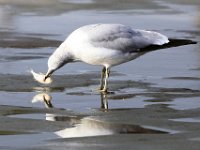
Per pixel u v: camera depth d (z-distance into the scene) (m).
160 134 12.11
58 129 12.46
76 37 15.39
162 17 28.45
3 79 16.75
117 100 14.88
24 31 24.48
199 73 17.91
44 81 16.05
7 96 15.16
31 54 20.28
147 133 12.18
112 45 15.30
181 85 16.42
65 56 15.59
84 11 29.78
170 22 27.23
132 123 12.91
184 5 31.88
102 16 28.39
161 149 11.19
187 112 13.77
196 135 12.05
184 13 29.61
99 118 13.30
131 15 28.86
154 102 14.66
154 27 25.98
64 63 15.76
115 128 12.52
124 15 28.81
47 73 15.96
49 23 26.44
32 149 11.19
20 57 19.75
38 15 28.44
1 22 26.44
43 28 25.27
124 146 11.35
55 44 22.11
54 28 25.31
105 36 15.31
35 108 14.09
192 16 28.75
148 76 17.50
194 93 15.55
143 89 15.97
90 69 18.27
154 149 11.19
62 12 29.39
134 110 13.95
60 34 24.05
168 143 11.54
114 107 14.23
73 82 16.67
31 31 24.52
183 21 27.53
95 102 14.69
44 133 12.19
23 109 14.01
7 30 24.61
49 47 21.56
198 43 22.58
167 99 14.95
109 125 12.75
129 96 15.27
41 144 11.47
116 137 11.90
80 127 12.59
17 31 24.45
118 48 15.32
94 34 15.31
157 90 15.86
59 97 15.13
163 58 20.02
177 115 13.53
